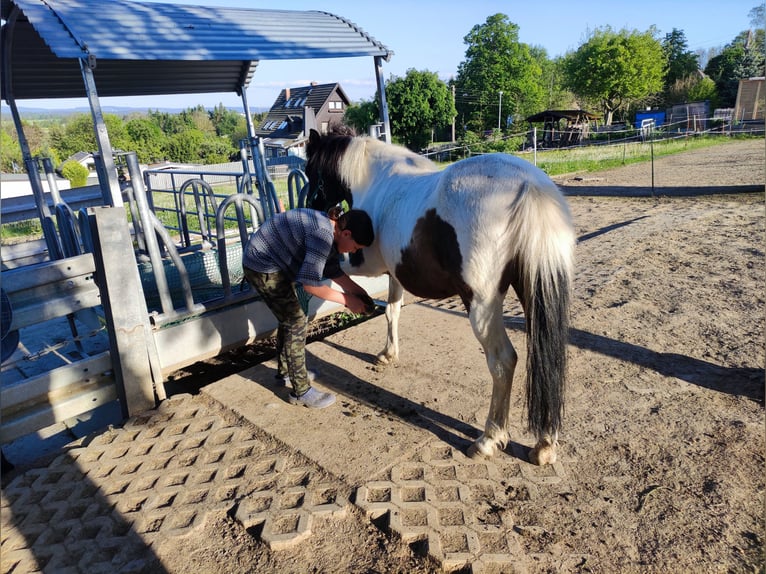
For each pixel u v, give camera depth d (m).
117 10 3.70
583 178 16.11
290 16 4.68
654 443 2.69
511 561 2.00
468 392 3.29
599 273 5.61
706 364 3.50
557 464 2.57
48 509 2.41
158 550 2.15
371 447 2.74
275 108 51.09
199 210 6.21
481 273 2.34
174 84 5.73
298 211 2.84
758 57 43.84
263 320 4.29
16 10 3.77
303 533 2.17
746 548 2.01
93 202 7.05
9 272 2.85
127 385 3.18
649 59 40.72
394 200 2.86
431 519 2.21
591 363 3.60
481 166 2.39
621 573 1.94
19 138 5.39
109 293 3.03
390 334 3.66
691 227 7.58
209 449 2.80
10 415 2.82
